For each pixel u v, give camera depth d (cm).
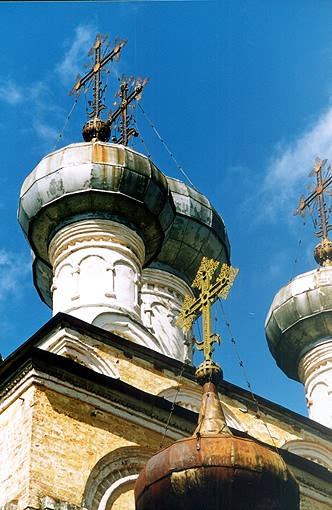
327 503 3067
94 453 2812
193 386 3288
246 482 2466
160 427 2944
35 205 3616
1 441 2809
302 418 3466
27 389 2823
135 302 3503
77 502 2719
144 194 3588
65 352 3108
